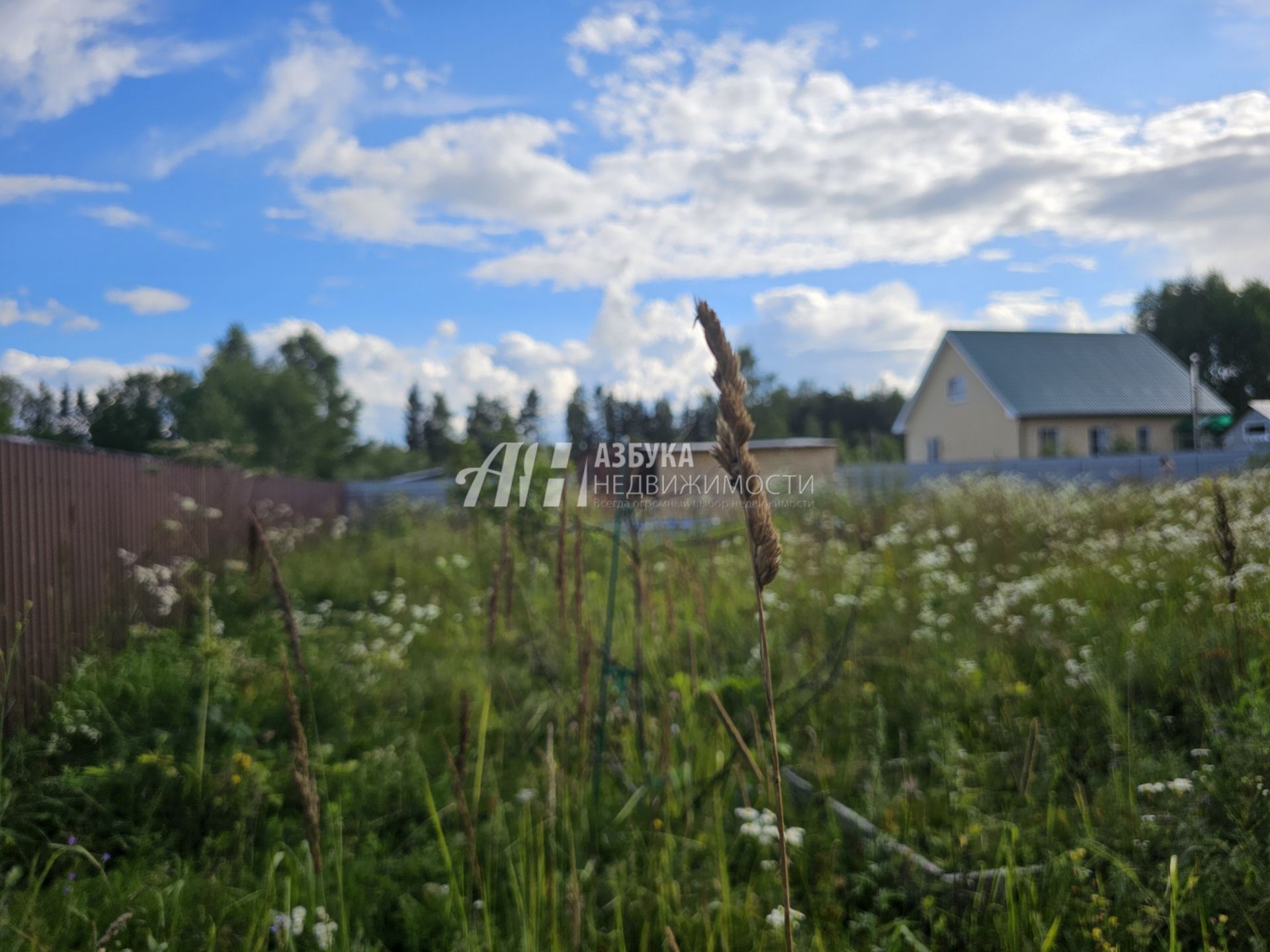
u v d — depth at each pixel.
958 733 4.18
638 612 4.04
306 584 9.46
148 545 7.01
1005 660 4.91
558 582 4.41
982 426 34.97
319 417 36.62
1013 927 2.58
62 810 3.62
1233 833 2.76
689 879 3.09
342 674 5.38
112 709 4.63
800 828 3.21
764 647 1.58
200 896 2.97
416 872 3.23
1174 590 5.64
